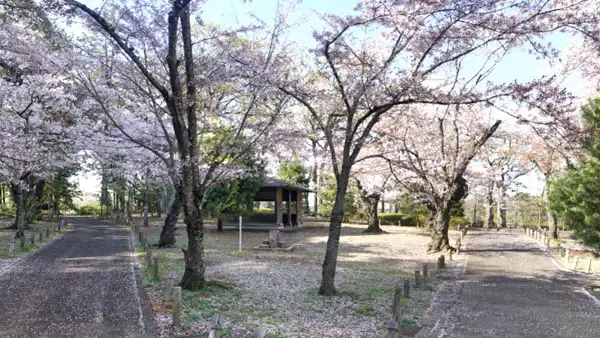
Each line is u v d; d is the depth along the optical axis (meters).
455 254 18.95
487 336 7.19
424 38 9.18
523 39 8.95
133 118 15.60
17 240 19.47
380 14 8.79
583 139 8.45
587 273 14.74
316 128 14.34
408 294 9.95
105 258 14.59
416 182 21.42
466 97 8.84
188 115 9.77
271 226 28.73
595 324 8.13
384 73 9.42
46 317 7.38
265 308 8.35
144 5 9.78
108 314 7.59
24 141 13.64
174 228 18.09
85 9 8.45
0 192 39.78
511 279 13.31
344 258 17.05
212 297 8.98
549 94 8.03
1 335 6.41
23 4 9.08
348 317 7.94
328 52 9.66
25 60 12.88
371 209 28.14
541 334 7.41
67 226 29.77
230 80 10.25
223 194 23.77
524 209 40.78
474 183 26.30
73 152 19.39
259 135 10.95
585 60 14.41
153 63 11.48
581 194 12.65
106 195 42.25
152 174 18.31
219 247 18.92
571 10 8.12
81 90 13.80
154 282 10.40
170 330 6.73
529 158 27.31
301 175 33.47
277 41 10.76
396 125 16.69
